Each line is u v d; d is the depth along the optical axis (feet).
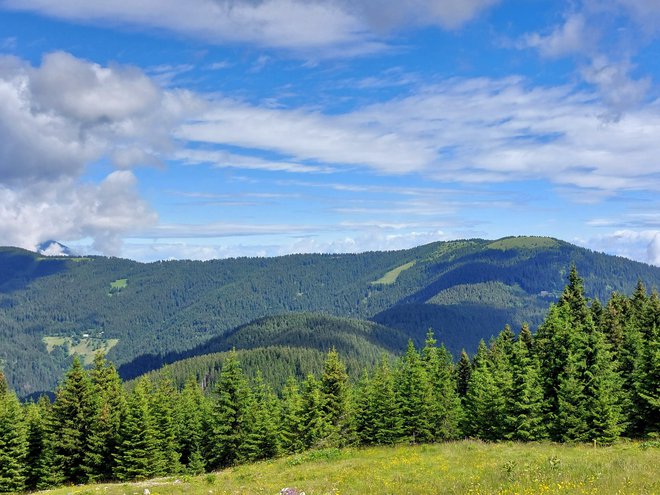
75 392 194.70
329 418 216.95
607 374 145.28
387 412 208.03
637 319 186.19
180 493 92.89
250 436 213.66
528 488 62.75
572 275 186.70
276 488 84.48
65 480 193.36
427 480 79.41
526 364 170.30
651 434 137.08
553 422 146.82
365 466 104.22
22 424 196.85
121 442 193.16
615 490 58.29
